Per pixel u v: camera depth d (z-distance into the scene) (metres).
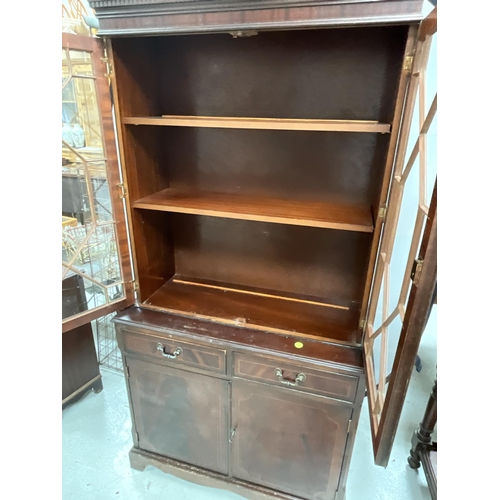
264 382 1.19
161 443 1.47
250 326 1.25
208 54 1.23
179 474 1.47
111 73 1.07
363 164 1.24
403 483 1.50
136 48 1.16
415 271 0.68
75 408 1.84
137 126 1.22
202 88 1.28
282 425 1.25
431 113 0.70
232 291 1.48
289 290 1.48
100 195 1.18
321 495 1.33
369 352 1.07
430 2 1.11
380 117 1.16
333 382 1.11
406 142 0.91
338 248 1.37
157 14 0.95
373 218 1.13
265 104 1.25
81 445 1.65
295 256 1.43
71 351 1.77
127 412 1.82
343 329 1.24
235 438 1.34
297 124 0.98
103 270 1.24
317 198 1.32
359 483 1.49
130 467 1.56
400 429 1.73
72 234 1.14
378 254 1.08
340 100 1.17
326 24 0.85
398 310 0.85
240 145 1.33
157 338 1.25
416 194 1.27
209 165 1.39
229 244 1.49
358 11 0.83
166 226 1.50
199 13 0.92
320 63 1.15
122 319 1.28
